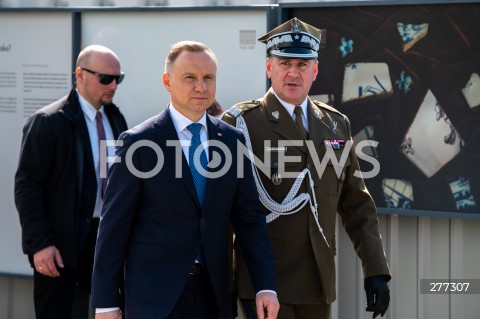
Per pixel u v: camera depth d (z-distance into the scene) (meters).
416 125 17.73
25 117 20.31
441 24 17.38
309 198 14.80
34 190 16.80
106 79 17.19
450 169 17.55
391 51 17.80
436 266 18.16
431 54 17.50
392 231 18.39
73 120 16.95
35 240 16.61
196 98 13.11
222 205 13.33
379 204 18.14
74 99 17.19
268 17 18.28
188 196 13.07
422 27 17.52
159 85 19.33
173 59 13.21
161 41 19.23
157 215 13.01
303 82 14.91
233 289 14.99
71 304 17.62
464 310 18.06
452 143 17.48
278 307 13.23
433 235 18.16
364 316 18.77
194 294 13.26
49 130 16.80
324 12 18.22
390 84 17.86
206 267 13.28
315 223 14.82
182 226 13.03
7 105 20.41
